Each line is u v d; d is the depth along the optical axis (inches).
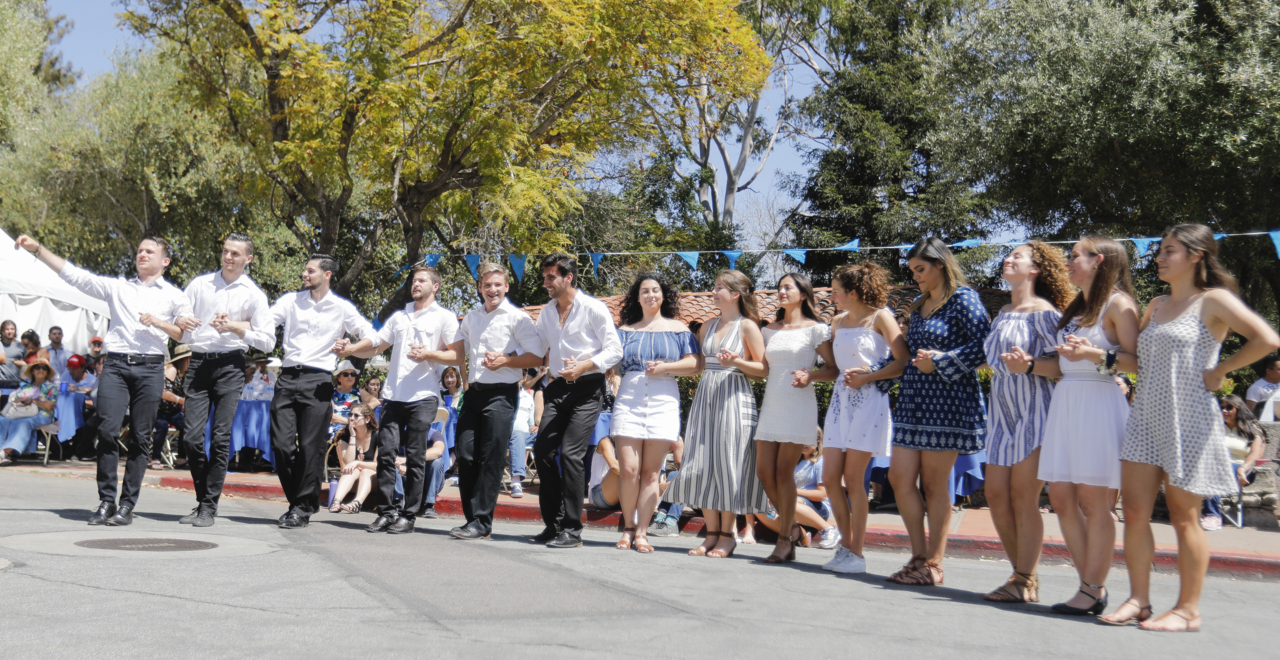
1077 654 147.3
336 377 455.5
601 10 613.9
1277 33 619.8
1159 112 633.6
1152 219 714.2
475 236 850.1
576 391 262.4
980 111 745.6
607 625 154.6
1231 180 655.8
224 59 623.5
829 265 1075.3
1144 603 175.9
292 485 277.6
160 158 976.9
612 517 345.7
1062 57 679.7
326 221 639.1
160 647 129.1
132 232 1035.3
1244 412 357.4
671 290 269.4
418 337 279.9
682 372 258.8
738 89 719.1
